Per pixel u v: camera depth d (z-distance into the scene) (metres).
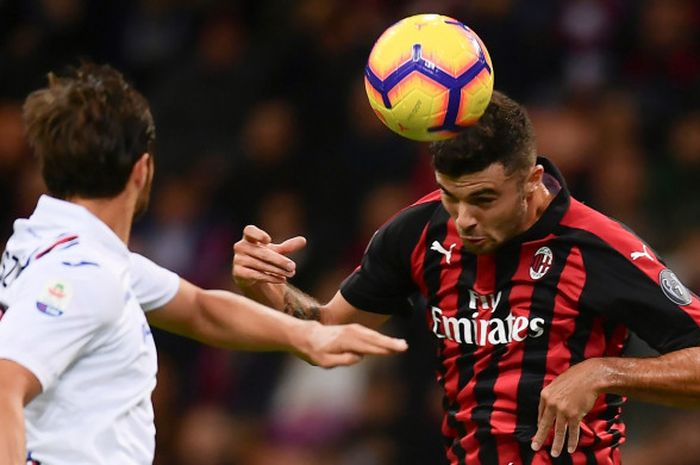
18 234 12.64
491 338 14.59
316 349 13.10
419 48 13.23
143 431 12.74
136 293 13.76
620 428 14.73
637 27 32.69
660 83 31.97
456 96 13.15
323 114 31.75
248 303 13.98
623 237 14.28
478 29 31.52
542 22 32.47
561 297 14.30
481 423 14.63
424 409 26.11
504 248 14.48
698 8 32.97
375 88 13.47
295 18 33.41
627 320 14.17
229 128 32.06
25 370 11.65
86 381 12.27
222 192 31.33
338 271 28.84
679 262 26.34
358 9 33.03
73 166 12.41
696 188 29.31
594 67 31.95
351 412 26.92
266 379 28.14
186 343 28.73
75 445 12.19
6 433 11.31
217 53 32.69
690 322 13.93
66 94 12.50
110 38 35.00
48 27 34.72
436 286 15.02
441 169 13.64
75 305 11.90
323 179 30.91
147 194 13.12
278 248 14.80
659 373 13.68
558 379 13.65
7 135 32.56
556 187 14.55
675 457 24.44
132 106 12.64
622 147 29.53
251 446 27.45
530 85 31.47
